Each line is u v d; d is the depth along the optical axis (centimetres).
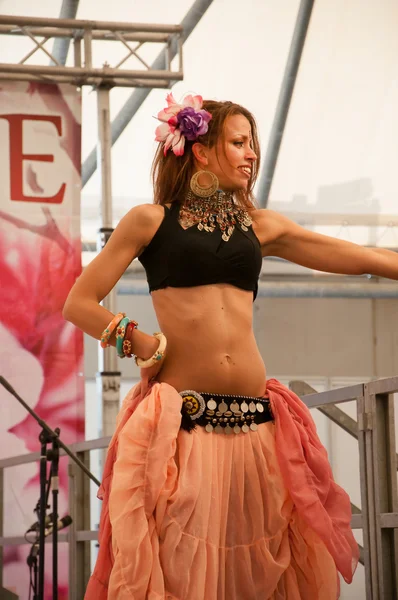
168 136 312
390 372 1483
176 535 275
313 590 296
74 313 297
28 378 916
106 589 290
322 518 289
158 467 277
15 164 940
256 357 303
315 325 1477
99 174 973
